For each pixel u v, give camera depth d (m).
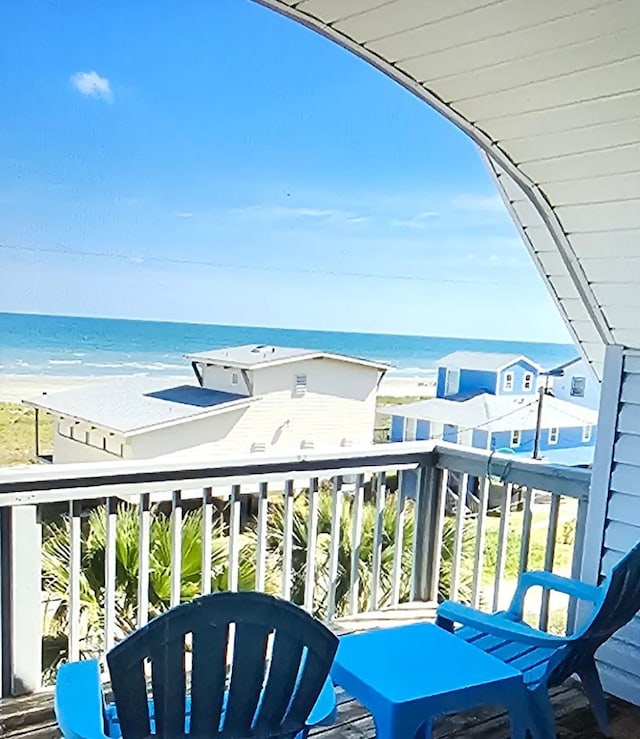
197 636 1.39
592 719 2.45
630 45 1.73
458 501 3.15
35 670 2.44
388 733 1.72
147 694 1.52
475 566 3.09
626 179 2.17
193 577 3.00
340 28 1.95
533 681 2.13
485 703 1.83
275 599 1.43
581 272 2.58
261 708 1.49
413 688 1.78
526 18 1.74
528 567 2.90
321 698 1.66
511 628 2.14
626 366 2.59
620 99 1.92
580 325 3.14
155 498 2.86
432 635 2.09
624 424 2.59
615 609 2.10
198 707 1.44
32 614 2.41
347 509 3.29
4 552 2.34
